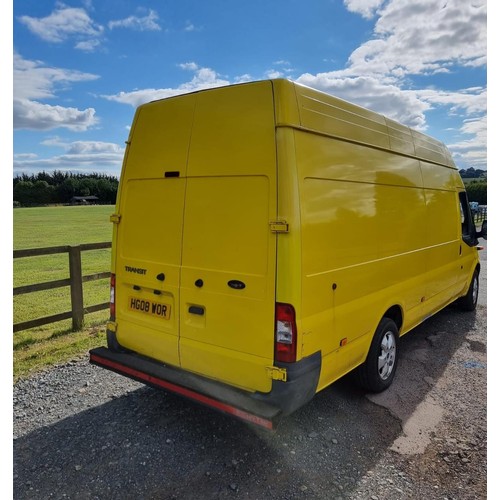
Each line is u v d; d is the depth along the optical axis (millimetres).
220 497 2617
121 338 3697
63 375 4453
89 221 35625
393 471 2885
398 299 4156
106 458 3016
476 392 4070
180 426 3445
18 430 3379
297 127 2695
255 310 2744
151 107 3428
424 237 4820
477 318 6598
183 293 3148
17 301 8039
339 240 3109
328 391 4062
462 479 2807
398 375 4461
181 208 3158
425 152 4922
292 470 2883
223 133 2914
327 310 2979
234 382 2904
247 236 2773
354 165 3338
